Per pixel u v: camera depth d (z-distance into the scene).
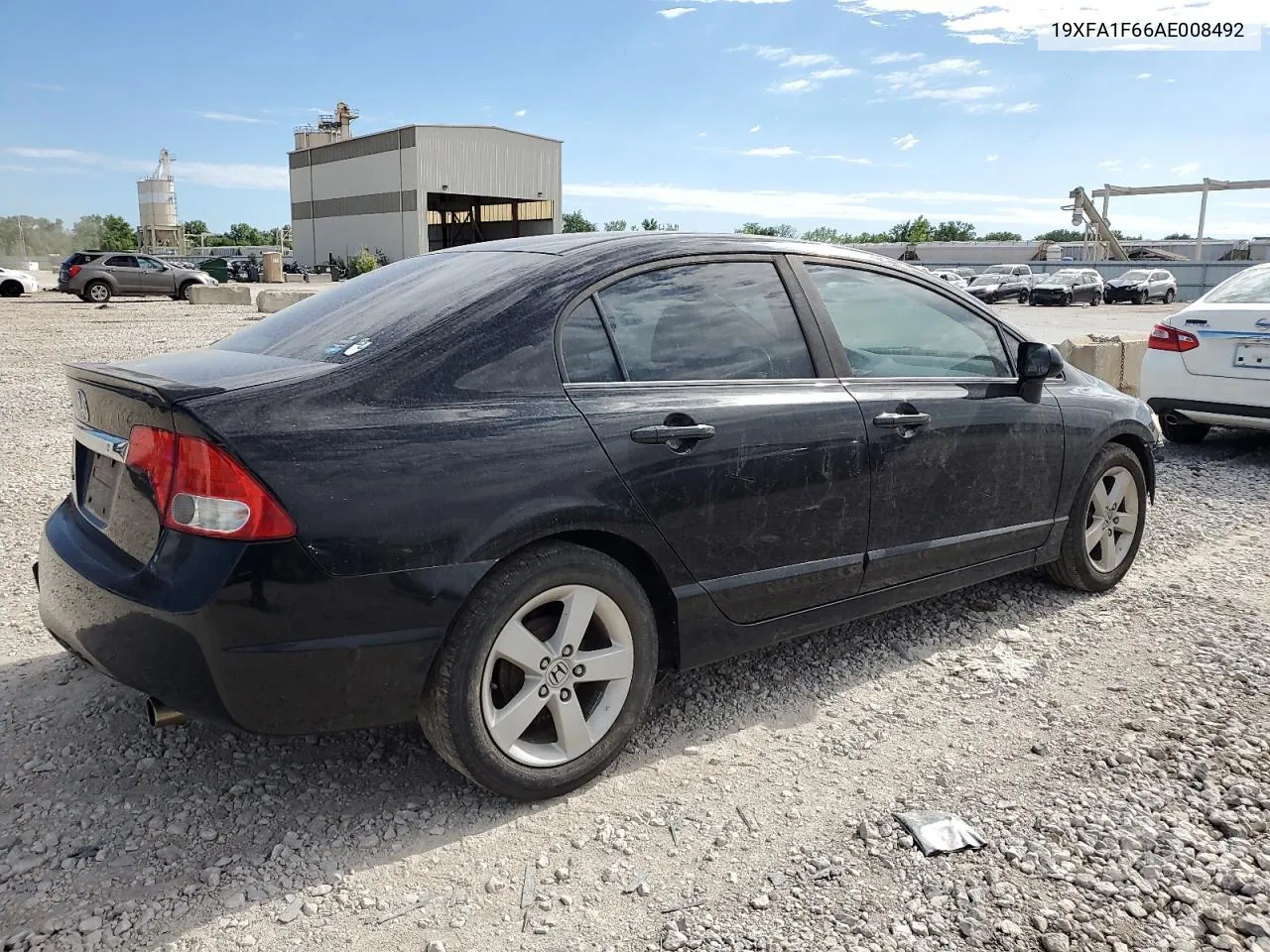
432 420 2.60
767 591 3.25
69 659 3.75
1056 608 4.39
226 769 3.00
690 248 3.29
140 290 29.03
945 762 3.06
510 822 2.75
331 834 2.68
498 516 2.61
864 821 2.73
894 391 3.59
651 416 2.94
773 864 2.56
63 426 8.31
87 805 2.79
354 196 62.28
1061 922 2.32
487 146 58.19
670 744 3.20
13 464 6.87
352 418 2.51
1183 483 6.94
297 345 2.94
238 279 54.78
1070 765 3.04
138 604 2.44
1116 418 4.43
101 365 2.87
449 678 2.60
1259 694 3.51
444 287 3.05
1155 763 3.04
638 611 2.94
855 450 3.39
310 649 2.42
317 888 2.45
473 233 69.00
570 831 2.71
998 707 3.44
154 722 2.61
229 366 2.77
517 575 2.67
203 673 2.39
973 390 3.86
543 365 2.83
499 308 2.84
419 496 2.50
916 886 2.46
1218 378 7.41
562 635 2.80
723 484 3.06
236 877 2.49
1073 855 2.58
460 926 2.32
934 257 67.69
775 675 3.70
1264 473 7.27
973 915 2.35
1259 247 57.38
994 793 2.88
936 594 3.85
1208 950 2.23
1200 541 5.45
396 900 2.41
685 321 3.19
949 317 3.96
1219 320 7.37
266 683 2.40
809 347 3.43
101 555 2.65
